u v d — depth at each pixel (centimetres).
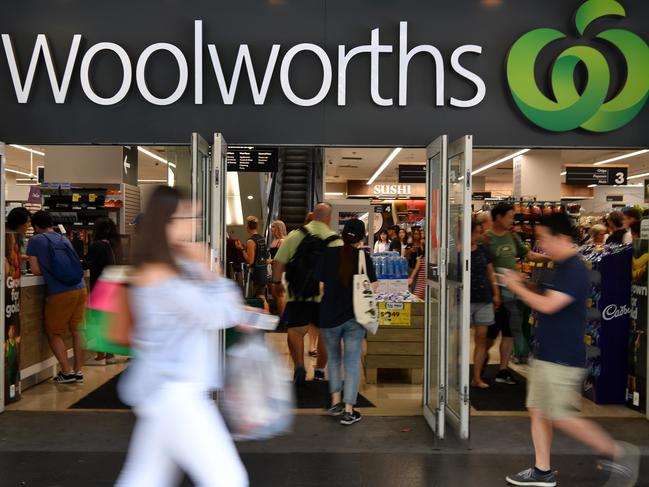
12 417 519
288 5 538
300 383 612
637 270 551
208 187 533
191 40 538
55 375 675
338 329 503
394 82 541
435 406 494
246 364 261
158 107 538
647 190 1339
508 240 619
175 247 244
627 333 567
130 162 1148
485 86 538
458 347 473
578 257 351
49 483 379
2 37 532
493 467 412
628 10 538
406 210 2181
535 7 537
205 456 233
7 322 551
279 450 441
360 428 493
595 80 534
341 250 497
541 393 360
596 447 351
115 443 454
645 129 537
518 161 1638
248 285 1033
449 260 497
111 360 737
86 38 537
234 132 538
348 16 538
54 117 536
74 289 631
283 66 534
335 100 539
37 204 1124
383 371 693
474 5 537
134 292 237
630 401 558
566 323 348
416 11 538
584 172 1997
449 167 500
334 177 2595
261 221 1482
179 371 236
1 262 525
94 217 1060
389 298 646
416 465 415
